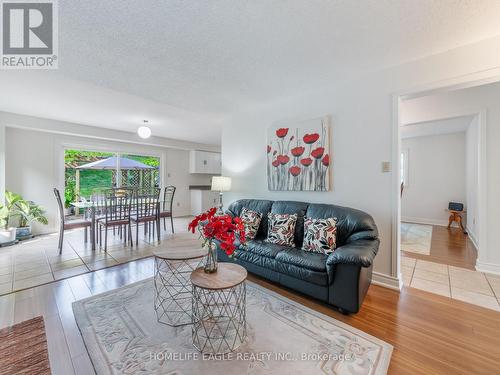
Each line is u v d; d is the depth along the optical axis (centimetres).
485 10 161
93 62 234
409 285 247
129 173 630
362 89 263
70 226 357
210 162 763
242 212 323
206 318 186
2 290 233
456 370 137
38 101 348
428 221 589
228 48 209
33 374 133
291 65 241
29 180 452
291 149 322
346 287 189
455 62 210
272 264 236
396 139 241
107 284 248
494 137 273
